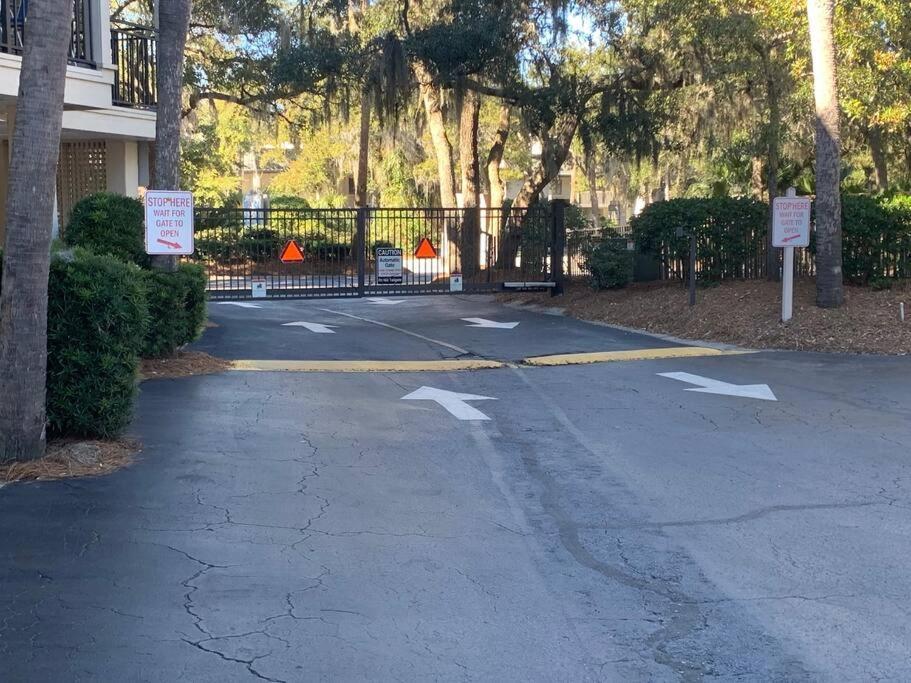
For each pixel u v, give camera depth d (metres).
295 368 12.87
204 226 20.47
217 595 5.17
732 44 18.62
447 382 12.21
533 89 23.62
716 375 12.59
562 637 4.79
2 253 7.79
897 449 8.70
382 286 20.25
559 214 21.98
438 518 6.66
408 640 4.71
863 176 33.66
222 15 25.47
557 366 13.62
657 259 19.95
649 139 24.03
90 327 7.70
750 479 7.76
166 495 6.88
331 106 28.69
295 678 4.28
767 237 18.41
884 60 17.19
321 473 7.66
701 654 4.62
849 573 5.70
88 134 15.98
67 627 4.70
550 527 6.52
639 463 8.25
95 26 14.14
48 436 7.84
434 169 41.28
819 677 4.41
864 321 14.96
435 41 21.47
